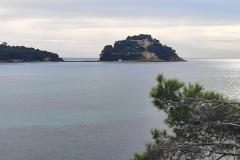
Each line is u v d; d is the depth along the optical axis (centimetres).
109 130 4069
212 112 810
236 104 802
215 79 13238
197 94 945
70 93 8875
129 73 18500
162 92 941
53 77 15862
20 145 3412
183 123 909
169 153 837
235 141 808
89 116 5116
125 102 6756
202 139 867
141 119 4784
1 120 4844
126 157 3030
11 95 8469
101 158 3005
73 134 3875
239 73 18225
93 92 9100
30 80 14038
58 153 3144
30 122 4662
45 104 6606
